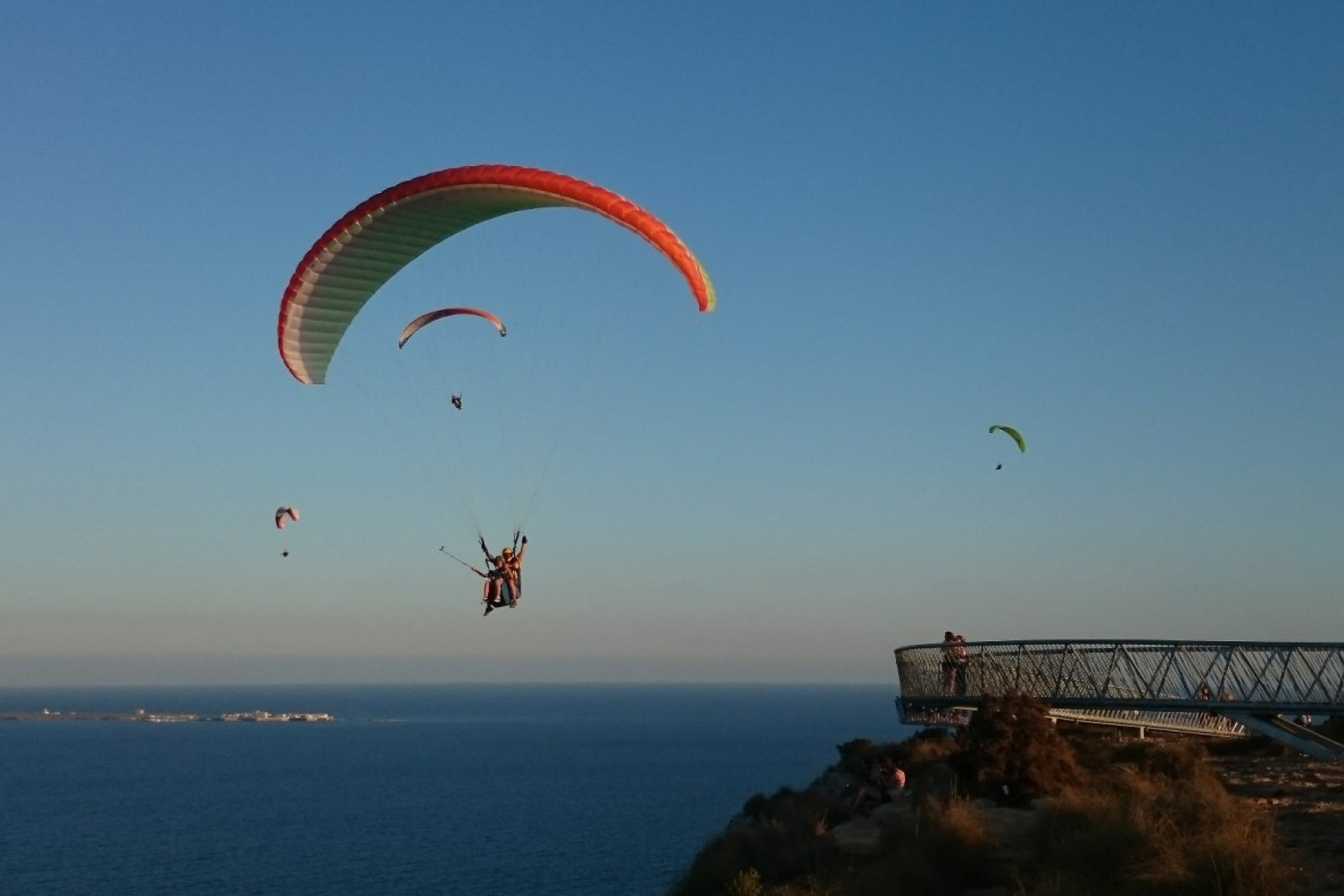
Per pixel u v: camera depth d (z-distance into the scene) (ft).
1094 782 81.61
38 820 435.12
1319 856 57.06
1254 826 58.44
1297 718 105.70
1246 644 98.94
